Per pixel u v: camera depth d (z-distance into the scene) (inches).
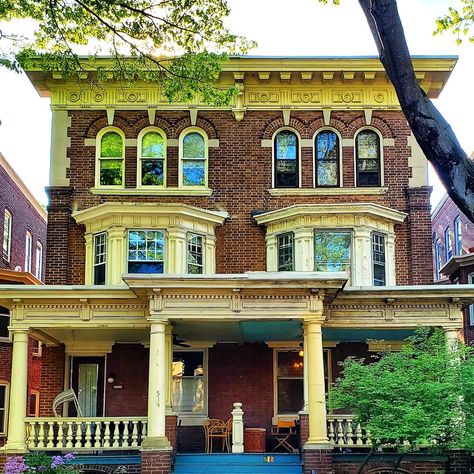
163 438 747.4
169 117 997.2
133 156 987.3
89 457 778.2
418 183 983.0
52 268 953.5
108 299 802.8
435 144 371.6
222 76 994.1
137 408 929.5
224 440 892.6
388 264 959.0
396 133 996.6
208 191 976.3
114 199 974.4
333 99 1003.3
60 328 814.5
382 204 978.1
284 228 956.0
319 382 761.0
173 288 763.4
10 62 680.4
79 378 944.9
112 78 970.1
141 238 938.1
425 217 974.4
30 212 1619.1
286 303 770.2
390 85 1002.7
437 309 816.3
